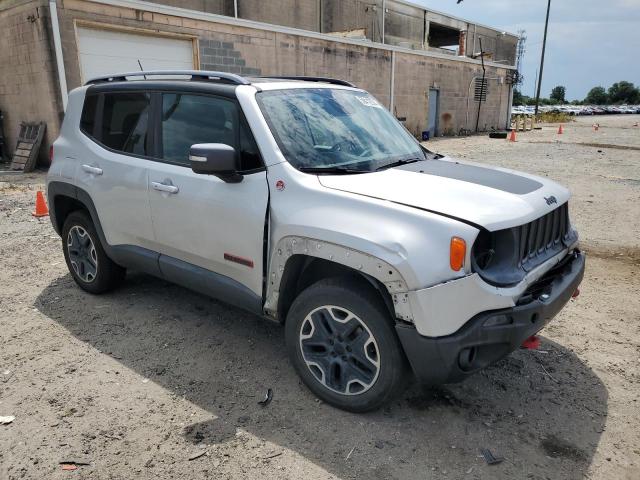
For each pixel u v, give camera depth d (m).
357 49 21.28
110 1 12.45
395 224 2.77
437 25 36.75
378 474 2.68
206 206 3.57
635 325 4.41
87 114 4.68
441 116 28.30
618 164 14.45
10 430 3.00
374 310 2.88
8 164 13.65
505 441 2.94
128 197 4.15
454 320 2.66
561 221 3.44
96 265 4.75
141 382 3.50
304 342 3.25
